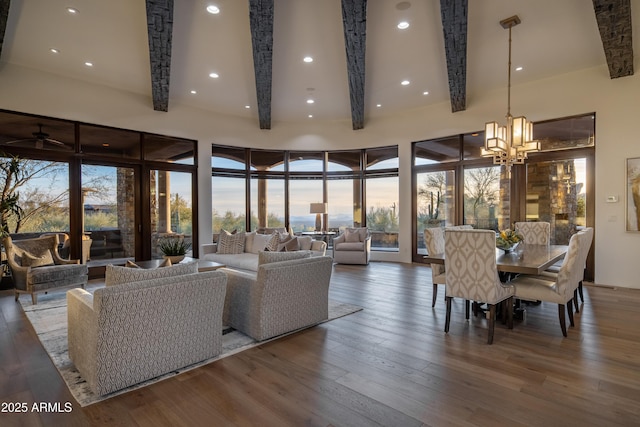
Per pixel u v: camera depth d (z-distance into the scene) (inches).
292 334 126.4
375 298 177.9
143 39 194.2
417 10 176.9
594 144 210.1
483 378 93.1
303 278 129.0
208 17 182.4
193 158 284.4
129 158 249.1
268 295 118.6
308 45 209.5
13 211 199.8
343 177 333.4
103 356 83.0
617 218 201.3
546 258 134.1
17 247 186.9
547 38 188.9
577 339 120.3
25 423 74.4
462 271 124.0
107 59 207.6
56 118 218.5
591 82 210.2
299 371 97.6
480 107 256.5
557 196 225.9
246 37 200.7
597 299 173.2
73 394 85.4
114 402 82.1
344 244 290.7
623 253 199.8
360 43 199.6
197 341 101.1
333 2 176.4
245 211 317.1
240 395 85.1
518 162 174.2
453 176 276.4
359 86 245.9
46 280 174.2
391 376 94.5
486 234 117.6
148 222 257.9
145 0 165.8
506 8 169.8
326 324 137.5
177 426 73.0
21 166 208.4
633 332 126.9
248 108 291.1
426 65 225.0
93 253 235.6
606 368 98.4
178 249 192.1
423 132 287.7
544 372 96.3
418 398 83.5
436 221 286.5
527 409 78.5
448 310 129.2
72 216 226.1
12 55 195.8
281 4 176.9
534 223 194.9
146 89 246.7
